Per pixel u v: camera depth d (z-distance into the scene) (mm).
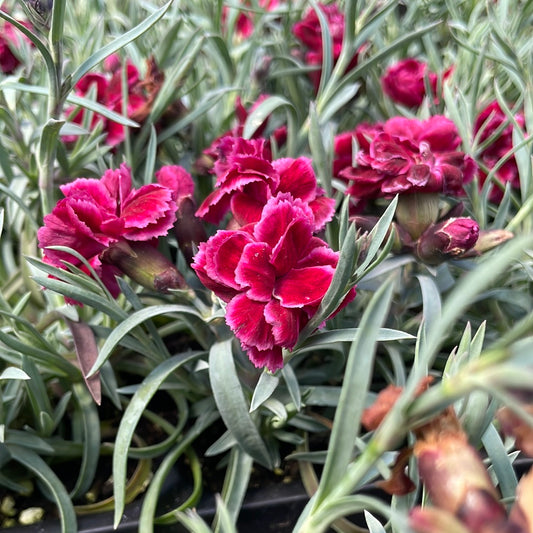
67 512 186
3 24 270
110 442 217
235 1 322
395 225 185
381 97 291
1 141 250
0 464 195
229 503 190
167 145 258
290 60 295
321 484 101
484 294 208
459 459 93
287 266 151
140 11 342
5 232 244
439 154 198
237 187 172
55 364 197
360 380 97
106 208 177
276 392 200
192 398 217
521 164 216
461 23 284
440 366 222
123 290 178
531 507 86
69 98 196
